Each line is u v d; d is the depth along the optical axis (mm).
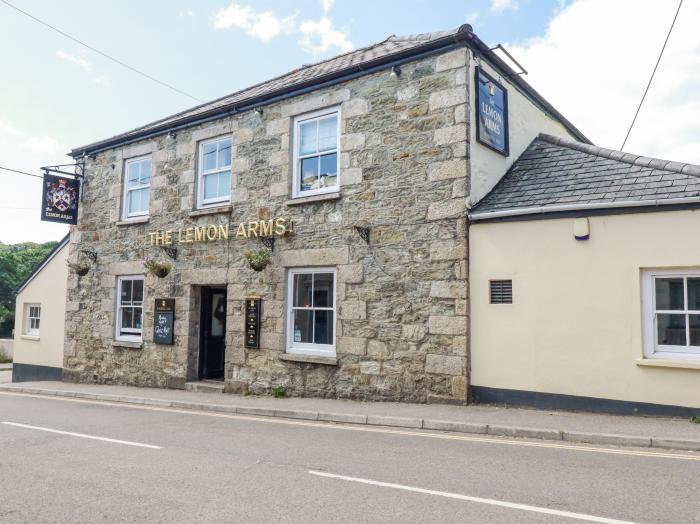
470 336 9234
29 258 37312
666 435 6770
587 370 8305
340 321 10461
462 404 9070
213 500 4852
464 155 9445
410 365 9633
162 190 13906
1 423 9000
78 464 6168
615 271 8219
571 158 10469
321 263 10820
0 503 4840
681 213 7840
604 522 4254
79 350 15414
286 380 11156
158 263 13320
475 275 9250
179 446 7047
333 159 11141
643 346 8023
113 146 15273
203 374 13266
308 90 11375
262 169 12000
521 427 7414
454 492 4988
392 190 10125
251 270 11898
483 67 10297
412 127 10039
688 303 7852
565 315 8516
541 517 4363
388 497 4871
